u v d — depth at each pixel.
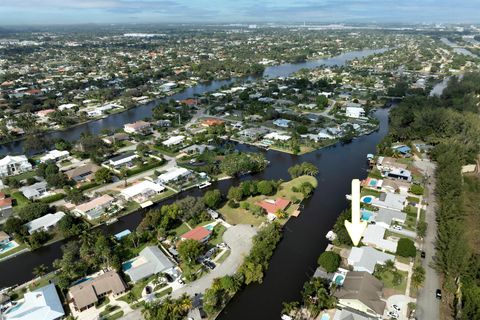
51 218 150.25
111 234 144.88
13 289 114.38
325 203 165.50
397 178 184.88
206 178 189.62
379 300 102.88
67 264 116.44
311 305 102.19
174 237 138.75
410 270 118.56
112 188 181.62
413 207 158.25
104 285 110.00
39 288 112.31
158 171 199.75
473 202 163.75
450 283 107.75
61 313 101.38
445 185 164.88
